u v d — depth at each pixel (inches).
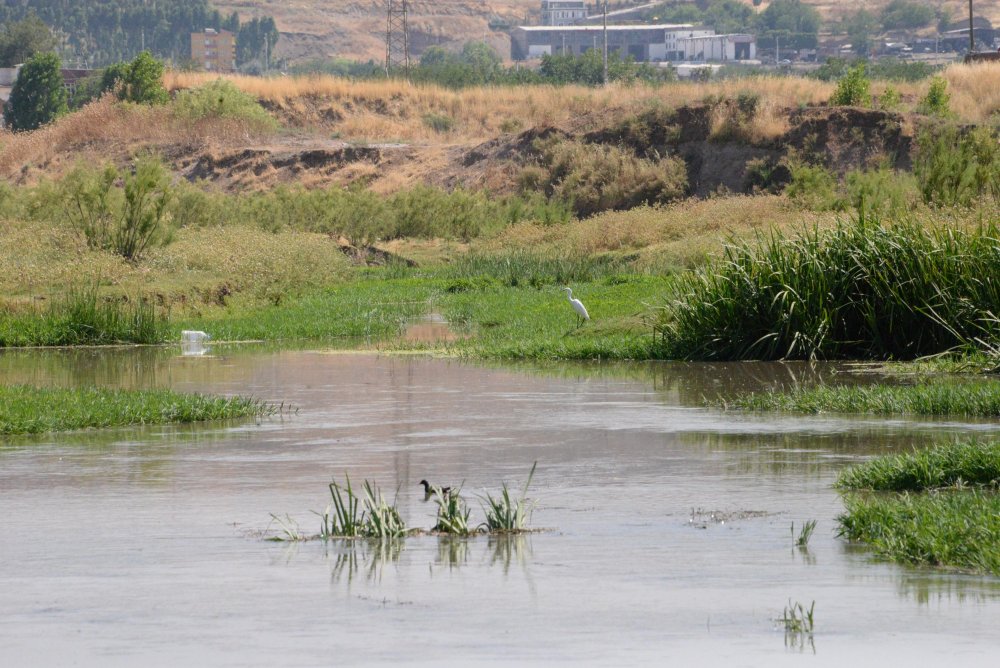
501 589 868.6
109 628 783.7
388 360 2479.1
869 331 2347.4
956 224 2501.2
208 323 3112.7
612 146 6683.1
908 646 733.9
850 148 6072.8
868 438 1488.7
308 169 7721.5
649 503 1155.3
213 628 780.6
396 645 741.9
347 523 1044.5
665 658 716.7
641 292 3395.7
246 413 1756.9
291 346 2778.1
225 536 1037.8
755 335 2375.7
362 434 1583.4
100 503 1170.6
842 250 2385.6
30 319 2928.2
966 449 1242.0
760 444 1465.3
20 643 754.2
